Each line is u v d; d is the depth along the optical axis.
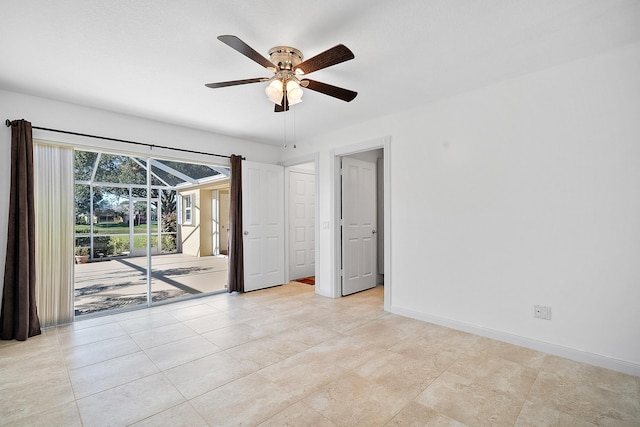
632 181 2.31
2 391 2.10
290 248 5.72
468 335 3.08
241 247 4.81
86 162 6.97
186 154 4.33
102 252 7.81
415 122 3.58
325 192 4.66
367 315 3.71
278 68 2.28
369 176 5.10
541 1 1.82
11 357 2.61
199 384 2.18
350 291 4.71
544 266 2.70
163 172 8.71
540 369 2.38
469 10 1.90
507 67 2.66
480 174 3.08
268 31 2.11
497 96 2.96
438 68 2.66
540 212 2.72
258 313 3.79
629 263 2.33
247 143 5.05
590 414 1.84
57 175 3.39
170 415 1.84
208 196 9.52
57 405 1.94
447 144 3.31
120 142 3.74
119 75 2.76
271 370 2.38
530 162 2.77
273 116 3.87
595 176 2.46
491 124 3.00
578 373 2.32
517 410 1.88
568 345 2.58
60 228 3.41
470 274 3.15
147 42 2.24
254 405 1.94
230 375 2.31
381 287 5.18
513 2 1.83
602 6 1.87
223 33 2.13
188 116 3.86
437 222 3.40
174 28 2.08
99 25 2.04
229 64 2.57
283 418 1.81
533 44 2.29
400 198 3.72
